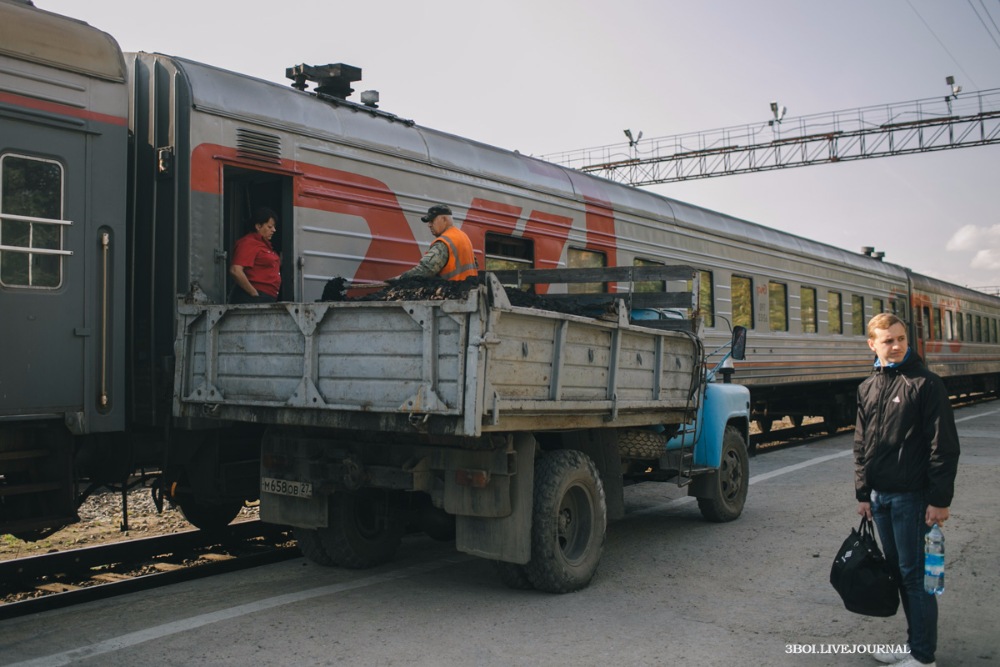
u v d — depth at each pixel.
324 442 5.38
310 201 6.38
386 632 4.52
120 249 5.55
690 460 6.88
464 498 4.91
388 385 4.50
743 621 4.72
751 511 8.05
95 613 4.92
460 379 4.23
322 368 4.77
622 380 5.59
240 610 4.92
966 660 4.13
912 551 3.83
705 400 7.27
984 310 25.92
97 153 5.45
